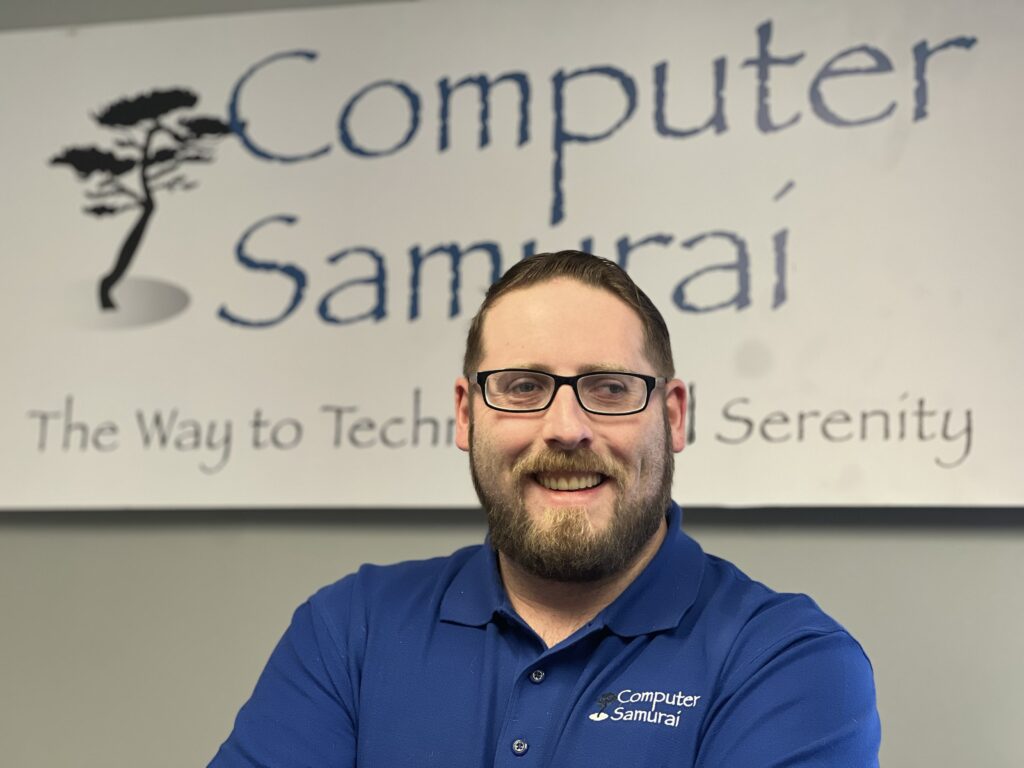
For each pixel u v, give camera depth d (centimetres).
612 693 116
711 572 129
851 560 184
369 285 200
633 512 119
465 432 133
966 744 177
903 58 189
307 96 207
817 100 191
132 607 202
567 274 123
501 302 123
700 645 119
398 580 134
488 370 122
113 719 200
